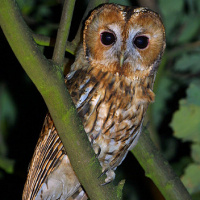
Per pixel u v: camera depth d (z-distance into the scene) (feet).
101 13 10.65
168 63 11.60
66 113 10.13
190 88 10.86
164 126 11.60
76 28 11.56
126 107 10.70
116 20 10.66
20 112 11.73
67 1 10.12
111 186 10.35
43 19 11.60
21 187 11.78
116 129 10.71
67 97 10.12
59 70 10.10
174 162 11.60
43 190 10.79
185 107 10.82
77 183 10.80
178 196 10.64
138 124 10.75
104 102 10.68
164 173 10.66
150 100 10.77
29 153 11.70
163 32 10.72
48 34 11.51
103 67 10.69
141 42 10.70
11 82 11.77
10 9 9.99
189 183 10.84
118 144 10.76
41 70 10.06
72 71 10.73
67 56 11.18
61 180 10.77
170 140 11.64
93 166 10.27
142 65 10.73
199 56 11.54
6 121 11.70
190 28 11.53
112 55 10.67
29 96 11.76
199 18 11.51
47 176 10.76
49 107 10.12
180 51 11.39
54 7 11.59
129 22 10.66
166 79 11.59
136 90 10.74
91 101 10.67
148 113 10.91
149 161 10.66
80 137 10.19
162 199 11.34
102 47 10.67
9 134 11.70
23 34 10.02
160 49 10.75
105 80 10.69
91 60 10.71
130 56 10.68
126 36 10.67
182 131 10.82
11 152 11.69
